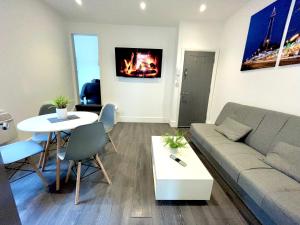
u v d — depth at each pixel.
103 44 3.71
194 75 3.61
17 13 2.19
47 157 2.06
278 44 1.94
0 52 1.96
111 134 3.27
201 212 1.41
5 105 2.05
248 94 2.52
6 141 1.81
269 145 1.74
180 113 3.86
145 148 2.66
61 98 1.87
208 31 3.37
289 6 1.79
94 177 1.85
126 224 1.28
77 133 1.34
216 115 3.59
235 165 1.51
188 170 1.49
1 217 0.73
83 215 1.34
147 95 4.06
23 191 1.59
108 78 3.92
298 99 1.72
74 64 3.91
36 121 1.74
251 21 2.42
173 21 3.34
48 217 1.31
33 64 2.54
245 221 1.33
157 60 3.76
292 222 0.94
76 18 3.37
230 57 3.04
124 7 2.79
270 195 1.11
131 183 1.77
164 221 1.31
